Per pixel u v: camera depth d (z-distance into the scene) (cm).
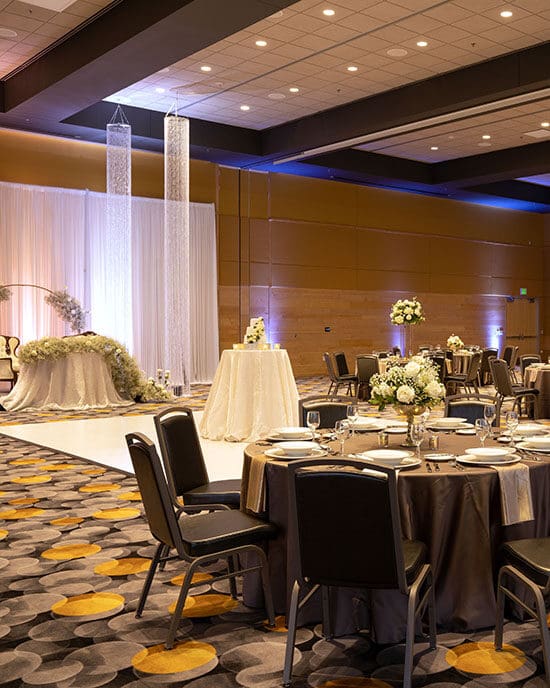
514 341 2256
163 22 852
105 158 1488
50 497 591
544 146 1612
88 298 1465
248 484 374
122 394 1232
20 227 1388
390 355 1457
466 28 980
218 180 1659
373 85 1225
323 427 488
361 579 283
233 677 294
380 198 1936
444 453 375
